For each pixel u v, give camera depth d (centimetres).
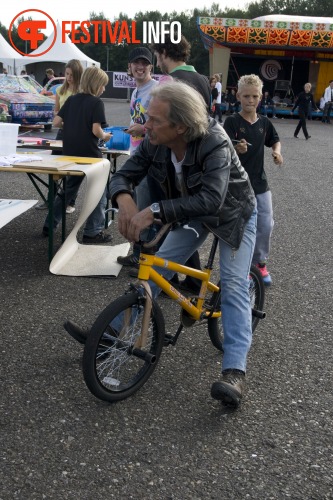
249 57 3125
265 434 275
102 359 297
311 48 2966
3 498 222
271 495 233
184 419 284
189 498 228
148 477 239
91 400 294
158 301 430
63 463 244
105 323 274
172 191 300
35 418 275
